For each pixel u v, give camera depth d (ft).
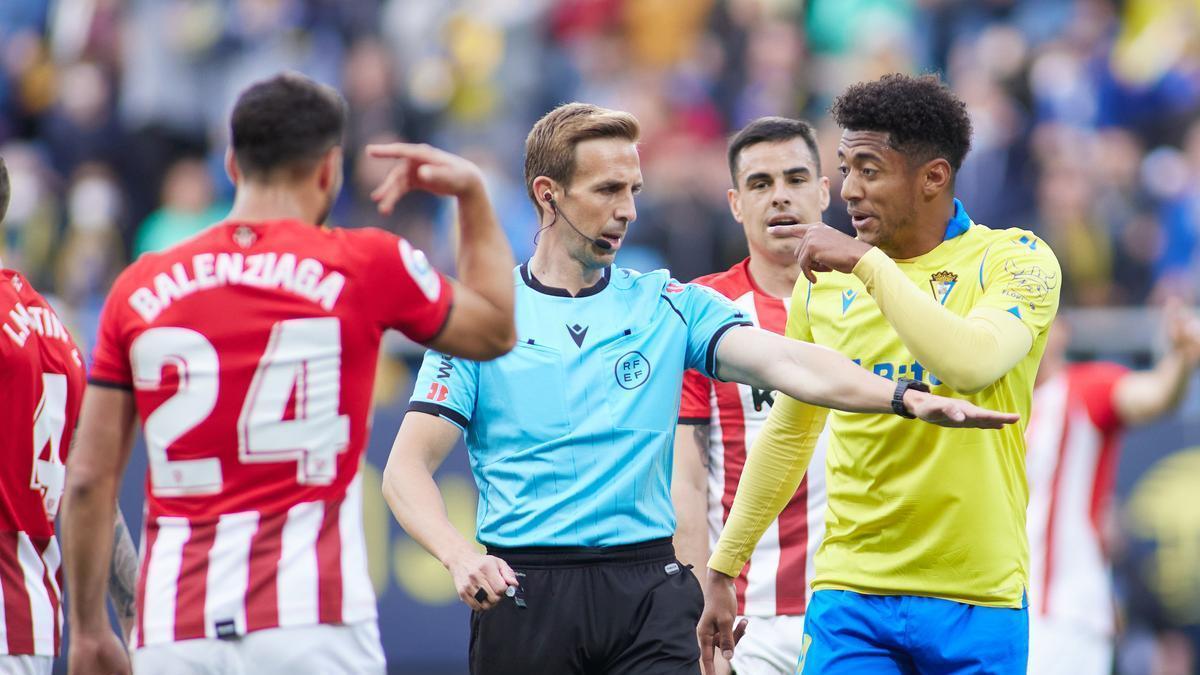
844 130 50.75
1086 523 78.48
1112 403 77.46
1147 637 91.61
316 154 43.06
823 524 63.82
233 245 42.68
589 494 50.65
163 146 137.80
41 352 50.96
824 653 52.24
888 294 46.68
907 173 49.49
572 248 52.75
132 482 91.97
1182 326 72.90
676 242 118.32
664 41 144.66
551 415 51.08
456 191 41.98
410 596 91.71
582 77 143.43
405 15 141.69
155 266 42.91
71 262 126.62
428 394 51.88
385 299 42.57
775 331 64.85
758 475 54.08
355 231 43.16
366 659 43.50
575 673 50.52
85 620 45.42
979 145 128.57
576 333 51.93
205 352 42.27
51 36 144.77
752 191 64.95
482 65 140.26
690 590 51.57
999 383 49.90
